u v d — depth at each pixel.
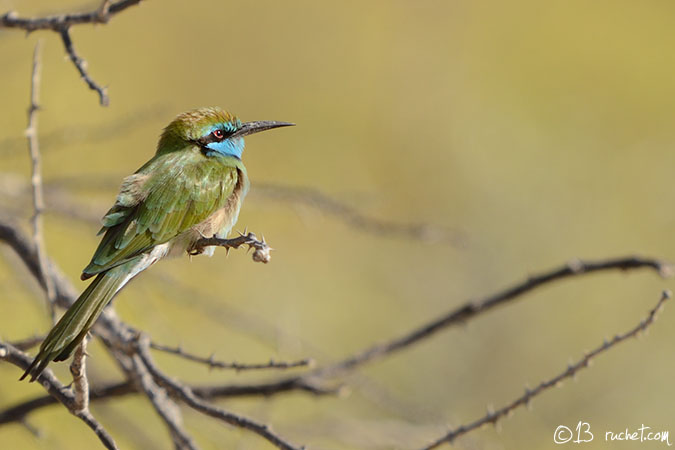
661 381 14.05
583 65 18.22
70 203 9.60
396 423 9.76
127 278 6.28
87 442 10.50
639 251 16.27
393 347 7.96
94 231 9.98
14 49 13.28
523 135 17.31
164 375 6.14
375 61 17.12
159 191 6.55
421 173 16.70
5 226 7.56
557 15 18.58
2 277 10.91
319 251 15.38
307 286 15.12
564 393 13.90
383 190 16.42
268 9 16.48
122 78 15.04
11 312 11.05
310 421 9.72
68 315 5.62
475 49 17.88
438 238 10.01
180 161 6.82
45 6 14.05
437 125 17.08
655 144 17.39
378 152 16.70
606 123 17.66
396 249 15.71
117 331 6.50
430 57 17.50
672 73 18.27
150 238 6.38
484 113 17.36
